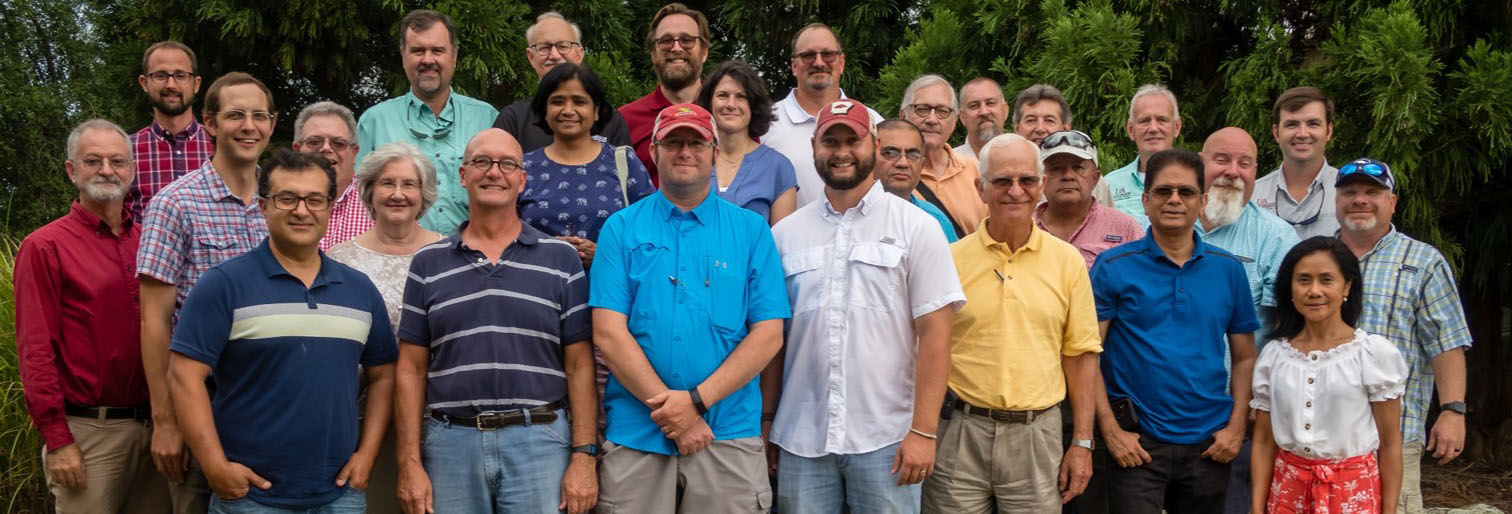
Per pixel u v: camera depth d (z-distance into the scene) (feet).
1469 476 21.07
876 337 11.39
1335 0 19.97
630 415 11.15
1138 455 12.39
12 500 15.81
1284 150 15.25
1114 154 20.34
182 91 16.34
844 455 11.39
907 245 11.46
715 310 11.07
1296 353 12.30
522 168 11.44
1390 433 11.95
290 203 10.38
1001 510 11.87
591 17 28.68
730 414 11.16
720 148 14.33
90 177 12.32
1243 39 22.11
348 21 26.66
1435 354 13.16
